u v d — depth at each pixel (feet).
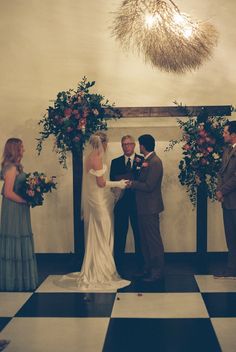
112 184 18.61
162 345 13.24
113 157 22.48
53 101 22.40
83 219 19.25
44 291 17.99
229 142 19.94
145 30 22.13
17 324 14.83
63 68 22.33
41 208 22.84
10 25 22.29
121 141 22.26
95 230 18.66
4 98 22.53
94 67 22.29
